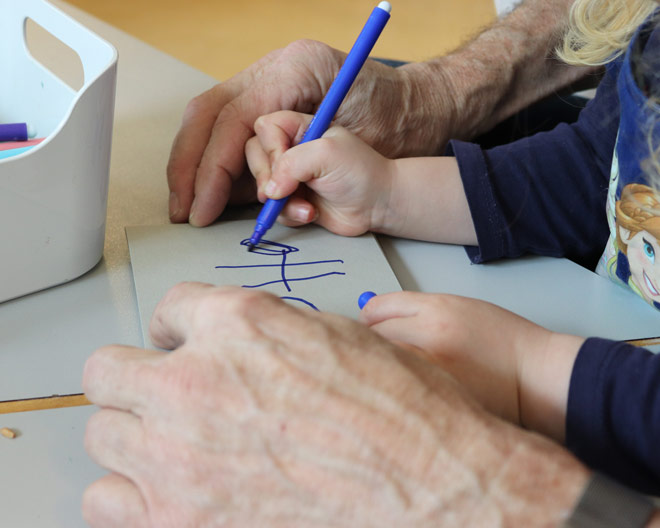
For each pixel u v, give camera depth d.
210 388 0.33
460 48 0.84
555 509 0.31
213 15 2.80
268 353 0.33
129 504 0.33
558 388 0.41
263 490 0.32
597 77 0.84
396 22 2.86
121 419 0.35
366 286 0.54
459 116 0.77
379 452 0.31
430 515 0.31
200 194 0.61
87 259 0.53
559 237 0.62
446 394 0.34
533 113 0.93
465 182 0.60
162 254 0.56
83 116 0.47
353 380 0.33
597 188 0.63
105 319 0.49
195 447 0.32
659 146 0.47
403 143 0.74
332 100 0.61
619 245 0.58
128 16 2.73
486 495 0.31
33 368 0.44
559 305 0.55
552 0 0.83
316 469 0.31
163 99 0.86
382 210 0.60
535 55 0.81
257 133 0.64
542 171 0.63
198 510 0.32
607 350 0.41
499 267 0.60
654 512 0.32
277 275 0.55
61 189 0.48
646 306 0.56
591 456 0.38
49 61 0.90
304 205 0.60
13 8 0.57
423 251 0.62
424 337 0.42
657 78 0.50
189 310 0.37
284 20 2.80
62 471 0.38
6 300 0.50
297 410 0.32
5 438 0.40
